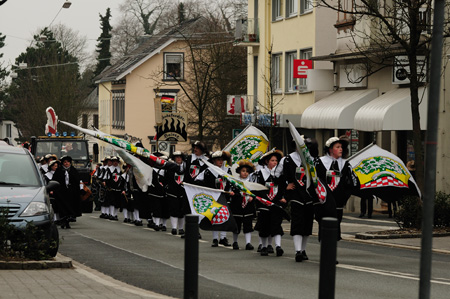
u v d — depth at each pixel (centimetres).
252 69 4528
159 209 2284
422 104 2850
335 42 3781
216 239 1805
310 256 1579
